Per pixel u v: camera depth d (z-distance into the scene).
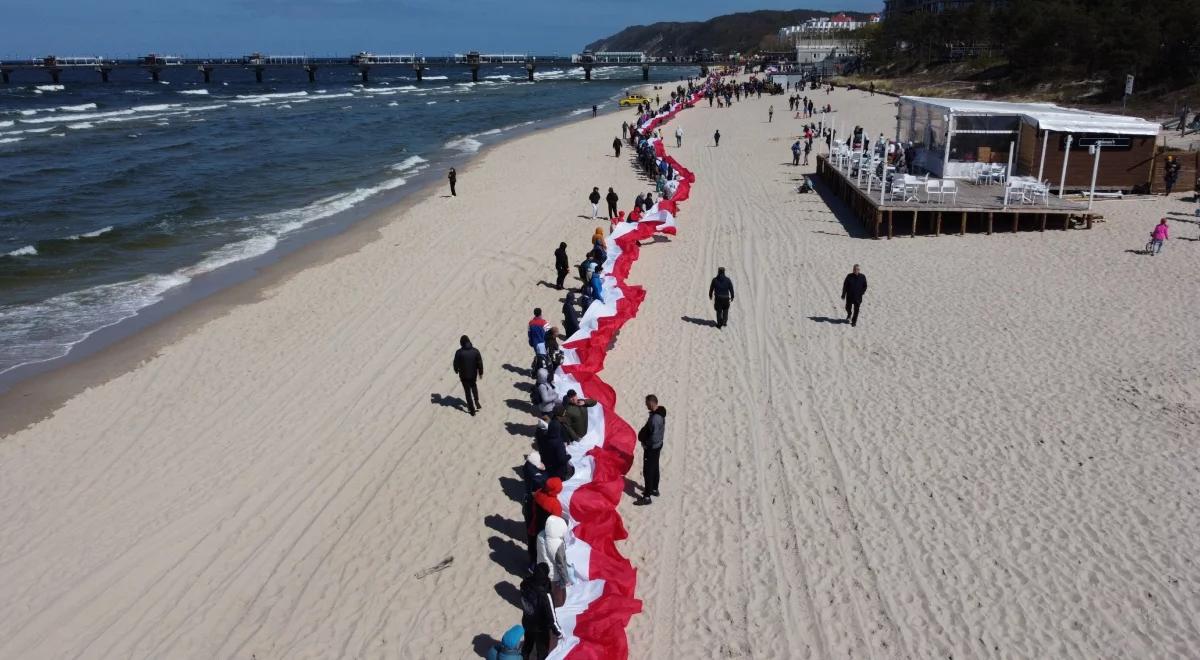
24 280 22.70
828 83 96.44
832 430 13.15
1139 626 8.80
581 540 9.62
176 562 10.59
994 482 11.49
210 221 29.89
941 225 24.78
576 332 15.92
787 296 19.58
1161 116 45.75
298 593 9.92
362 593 9.88
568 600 8.96
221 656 8.95
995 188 26.52
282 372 16.42
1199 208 23.83
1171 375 14.35
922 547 10.21
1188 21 50.19
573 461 11.30
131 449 13.52
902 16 105.06
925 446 12.52
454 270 22.91
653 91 112.88
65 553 10.84
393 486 12.16
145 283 22.47
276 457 13.12
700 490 11.67
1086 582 9.48
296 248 25.95
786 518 10.92
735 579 9.83
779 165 39.09
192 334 18.61
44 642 9.27
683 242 25.00
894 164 31.02
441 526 11.16
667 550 10.42
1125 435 12.52
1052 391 14.05
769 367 15.65
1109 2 61.41
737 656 8.65
